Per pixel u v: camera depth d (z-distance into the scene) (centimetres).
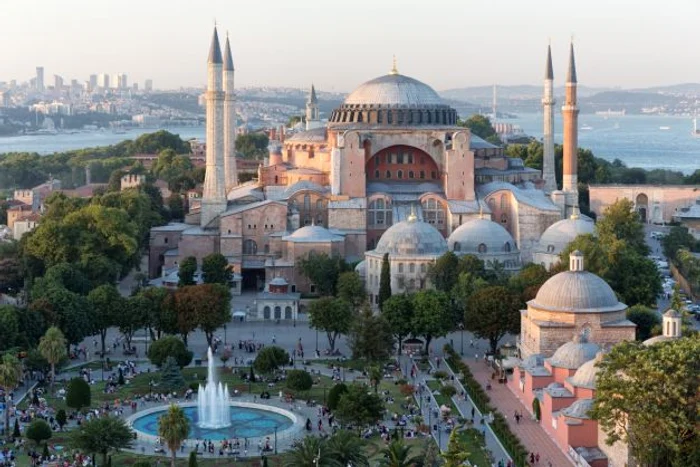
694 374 17750
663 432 17600
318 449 19112
